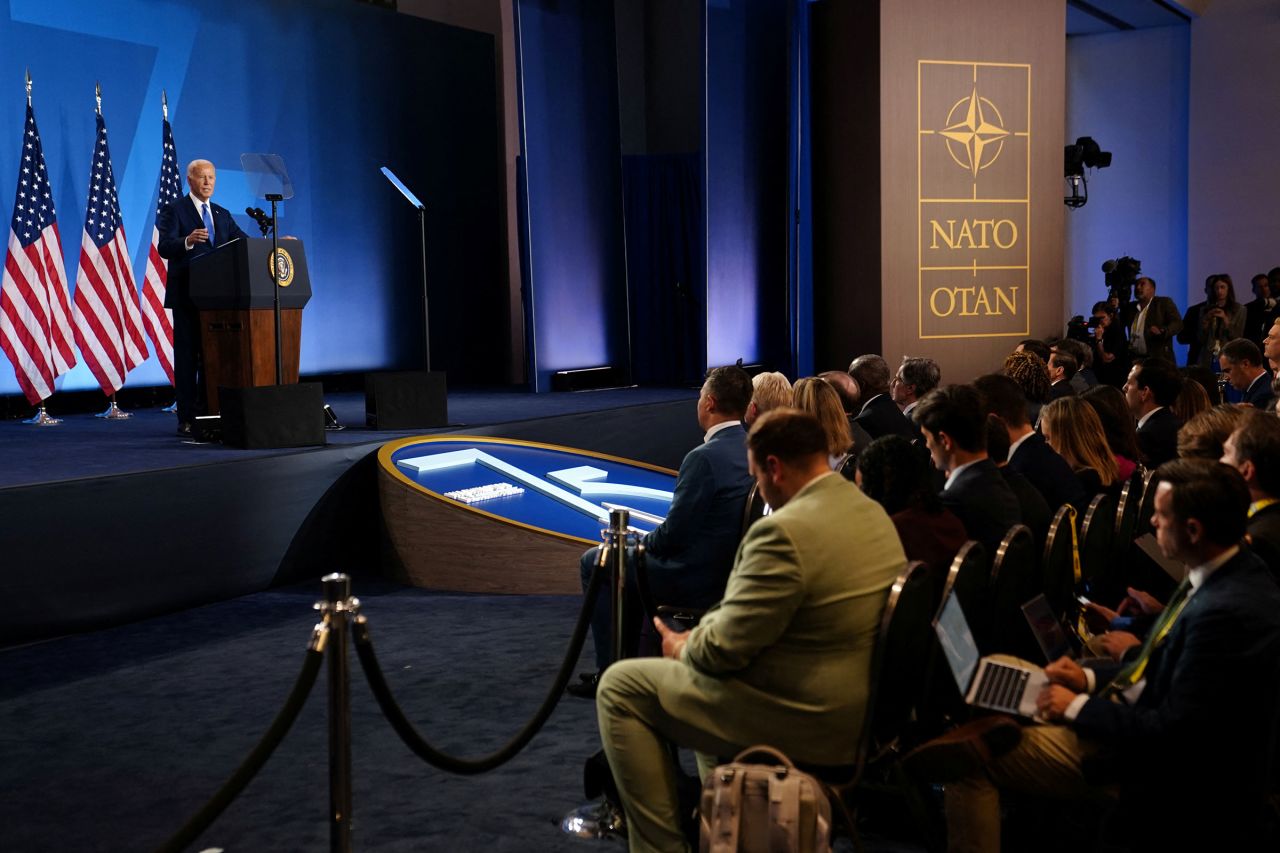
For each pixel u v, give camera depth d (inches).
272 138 418.0
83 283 345.1
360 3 445.7
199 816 95.8
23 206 330.0
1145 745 90.9
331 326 442.6
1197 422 140.8
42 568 199.2
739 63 469.7
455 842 123.5
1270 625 87.1
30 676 184.9
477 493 257.9
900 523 118.2
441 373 309.0
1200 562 91.6
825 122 460.1
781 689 101.5
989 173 454.0
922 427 134.7
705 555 157.3
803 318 465.1
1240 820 88.2
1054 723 94.8
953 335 455.8
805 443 103.5
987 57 450.3
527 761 146.8
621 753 109.6
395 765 145.7
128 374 374.0
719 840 94.5
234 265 277.4
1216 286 454.6
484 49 500.7
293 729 159.9
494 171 509.0
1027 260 461.1
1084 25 618.8
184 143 390.3
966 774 104.5
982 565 113.2
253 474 236.5
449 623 217.5
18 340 327.9
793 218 463.2
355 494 262.7
